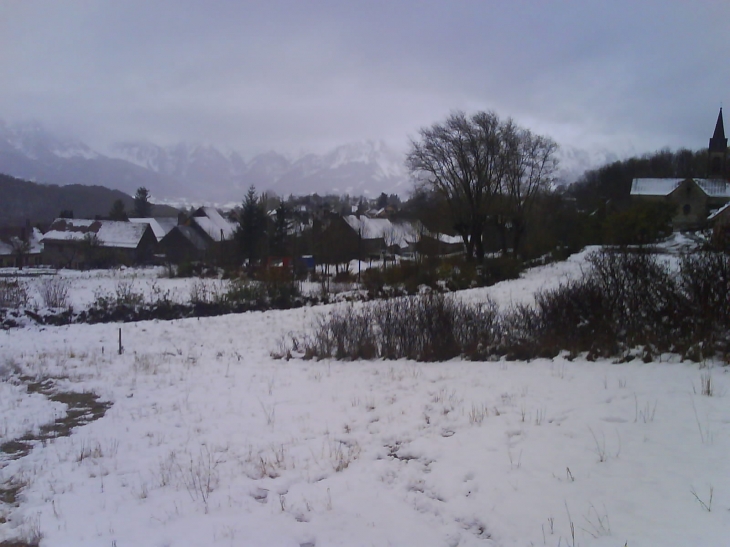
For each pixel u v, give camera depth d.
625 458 6.07
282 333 18.02
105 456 7.71
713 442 6.15
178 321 21.55
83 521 5.79
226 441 8.10
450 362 12.21
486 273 30.88
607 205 66.75
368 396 9.92
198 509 5.95
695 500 5.07
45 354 15.34
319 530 5.36
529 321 12.84
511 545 4.85
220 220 82.81
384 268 31.81
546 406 8.14
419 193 51.72
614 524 4.89
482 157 46.00
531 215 52.12
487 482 6.00
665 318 11.34
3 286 25.48
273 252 55.00
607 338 11.16
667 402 7.56
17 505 6.29
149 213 123.44
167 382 11.94
